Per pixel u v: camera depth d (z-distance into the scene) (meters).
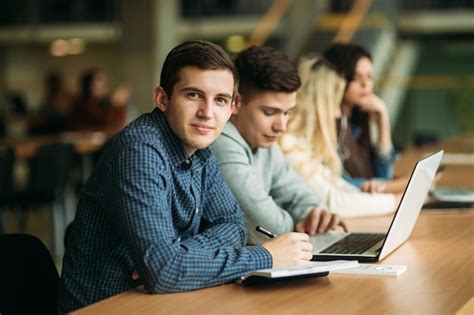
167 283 2.08
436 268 2.39
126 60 14.45
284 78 2.83
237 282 2.19
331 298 2.05
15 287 2.40
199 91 2.21
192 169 2.33
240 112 2.91
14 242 2.44
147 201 2.13
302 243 2.32
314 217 2.97
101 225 2.24
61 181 7.33
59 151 7.28
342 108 4.15
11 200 7.09
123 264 2.24
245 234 2.56
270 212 2.92
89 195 2.27
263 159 3.14
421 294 2.09
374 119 4.57
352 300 2.03
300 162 3.49
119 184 2.15
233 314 1.91
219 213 2.50
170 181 2.25
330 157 3.58
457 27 15.77
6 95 13.84
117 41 17.02
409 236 2.89
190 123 2.23
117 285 2.24
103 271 2.23
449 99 14.52
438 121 14.55
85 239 2.26
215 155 2.90
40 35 16.69
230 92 2.25
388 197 3.57
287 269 2.15
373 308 1.96
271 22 13.91
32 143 8.36
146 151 2.18
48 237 7.98
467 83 14.52
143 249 2.10
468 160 5.73
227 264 2.17
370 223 3.34
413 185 2.50
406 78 14.69
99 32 16.75
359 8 13.64
